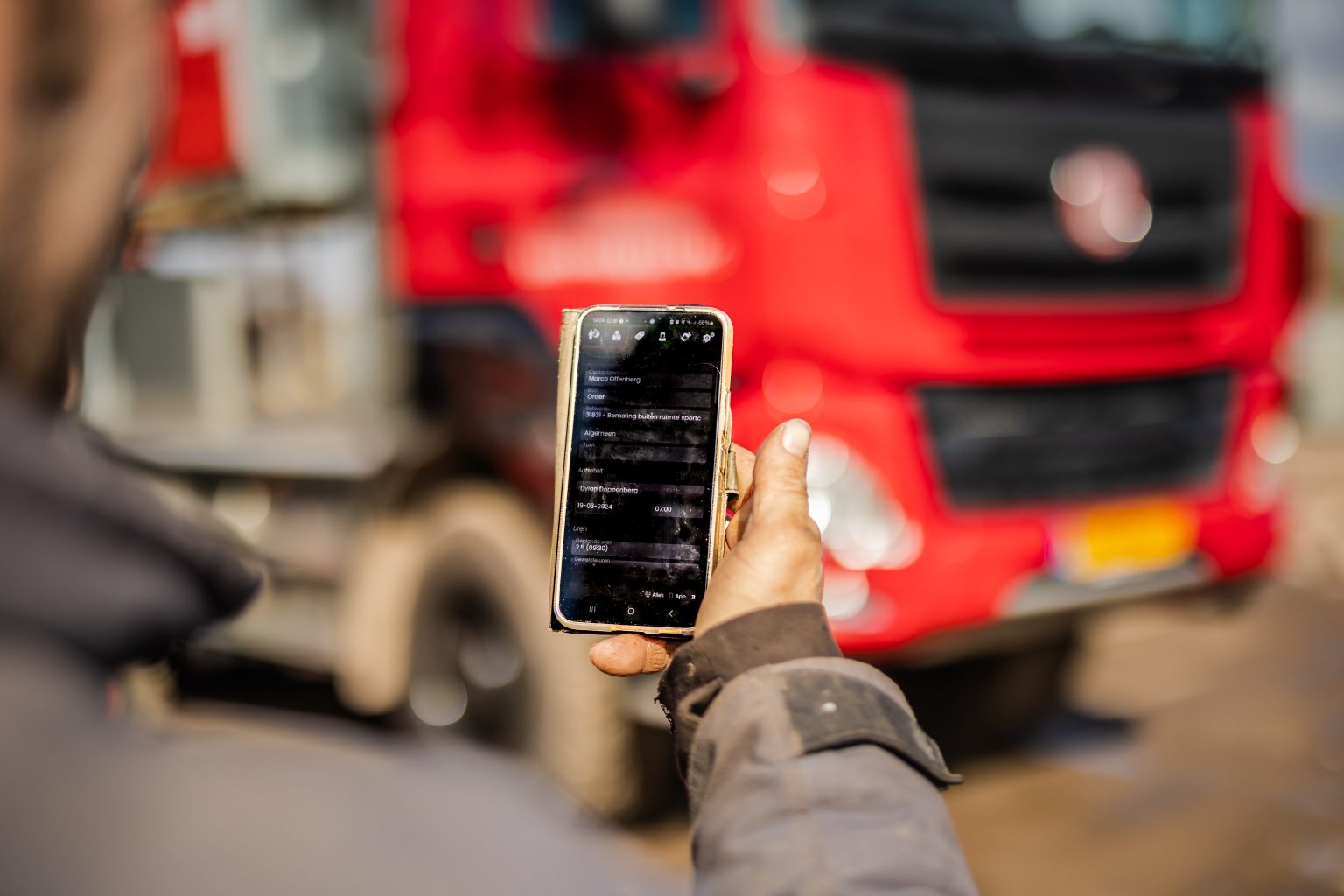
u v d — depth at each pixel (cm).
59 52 50
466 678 375
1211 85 411
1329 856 339
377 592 396
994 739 440
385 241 395
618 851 54
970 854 348
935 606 337
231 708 505
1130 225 383
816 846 69
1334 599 623
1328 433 1316
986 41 361
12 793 41
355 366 405
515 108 362
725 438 111
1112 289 380
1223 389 407
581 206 349
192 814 44
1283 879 327
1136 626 581
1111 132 384
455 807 50
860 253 334
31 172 49
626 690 349
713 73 331
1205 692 484
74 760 43
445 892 46
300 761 48
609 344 113
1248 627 574
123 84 51
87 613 45
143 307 471
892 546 335
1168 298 394
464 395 370
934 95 349
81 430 50
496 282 365
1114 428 379
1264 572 412
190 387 454
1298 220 438
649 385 112
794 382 327
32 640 44
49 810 42
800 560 85
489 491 373
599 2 340
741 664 79
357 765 50
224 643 461
